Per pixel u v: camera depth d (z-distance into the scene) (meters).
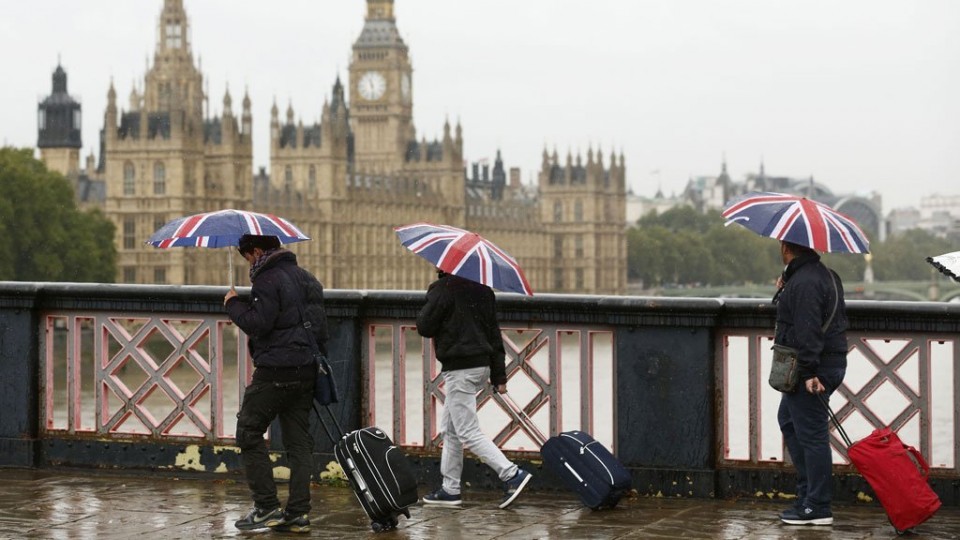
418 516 27.97
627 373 29.19
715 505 28.52
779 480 28.72
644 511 28.08
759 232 26.31
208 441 31.38
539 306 29.52
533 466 29.84
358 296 30.28
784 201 26.77
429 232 27.88
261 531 26.67
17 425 32.41
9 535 26.38
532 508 28.56
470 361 28.02
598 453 28.27
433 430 30.55
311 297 26.59
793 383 26.12
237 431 26.69
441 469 28.94
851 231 26.44
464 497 29.58
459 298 27.88
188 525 27.27
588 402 29.48
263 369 26.36
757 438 28.92
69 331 32.28
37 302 32.16
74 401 32.28
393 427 30.69
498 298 29.62
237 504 28.98
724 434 29.12
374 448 26.53
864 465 26.38
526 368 29.80
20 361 32.31
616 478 28.08
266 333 26.28
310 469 26.81
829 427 28.73
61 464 32.25
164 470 31.59
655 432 29.08
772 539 26.02
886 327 28.23
